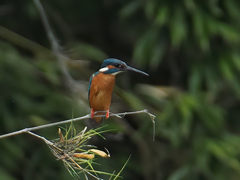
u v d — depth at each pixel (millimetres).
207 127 11242
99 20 13016
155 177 11766
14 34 10312
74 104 10062
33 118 9570
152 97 11773
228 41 11484
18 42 10328
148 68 13344
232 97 13195
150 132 11203
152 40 11430
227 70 11156
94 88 6930
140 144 11539
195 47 11695
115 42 13305
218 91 12492
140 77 13336
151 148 11914
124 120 11430
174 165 11797
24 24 11656
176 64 12727
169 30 11430
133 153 12086
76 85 9594
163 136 11391
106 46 13297
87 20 12906
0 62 9453
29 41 10398
